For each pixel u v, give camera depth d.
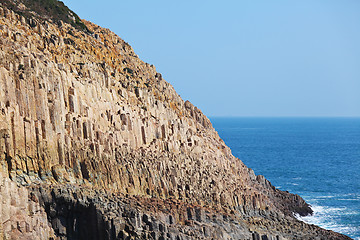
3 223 67.12
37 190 76.12
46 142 80.38
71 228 79.12
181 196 99.94
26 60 82.19
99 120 94.12
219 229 90.81
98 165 87.25
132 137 99.44
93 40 117.00
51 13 116.62
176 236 82.75
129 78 114.19
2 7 97.69
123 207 82.56
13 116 76.25
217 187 109.19
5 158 74.81
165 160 102.38
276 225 107.19
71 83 90.31
